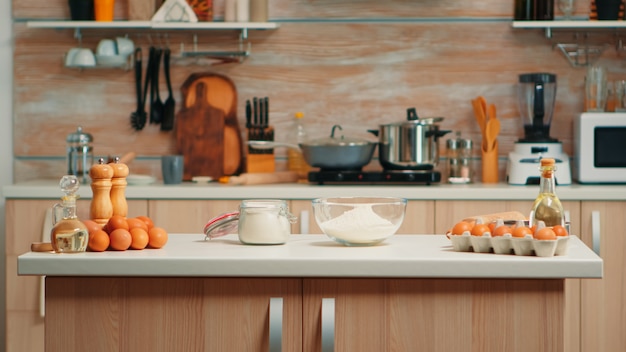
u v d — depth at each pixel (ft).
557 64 14.20
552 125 14.23
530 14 13.73
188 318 6.97
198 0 14.12
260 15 13.83
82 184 13.26
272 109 14.38
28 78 14.51
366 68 14.29
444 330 6.90
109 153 14.53
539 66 14.20
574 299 12.26
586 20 13.98
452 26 14.21
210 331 6.97
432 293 6.90
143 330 6.97
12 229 12.66
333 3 14.25
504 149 14.28
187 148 14.21
